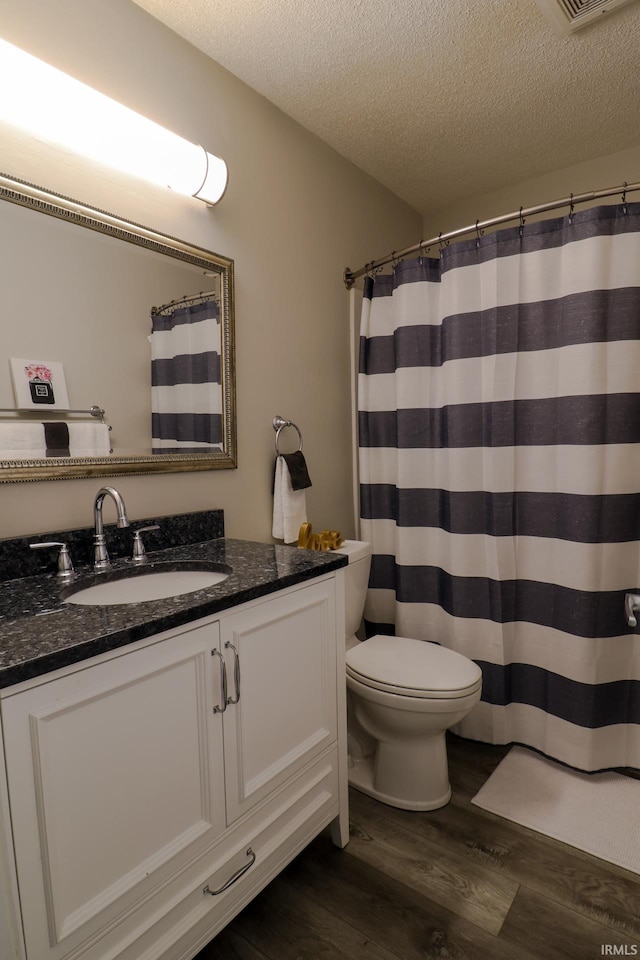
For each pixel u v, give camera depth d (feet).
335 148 7.41
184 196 5.34
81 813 2.83
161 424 5.13
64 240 4.36
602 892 4.41
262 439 6.32
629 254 5.49
